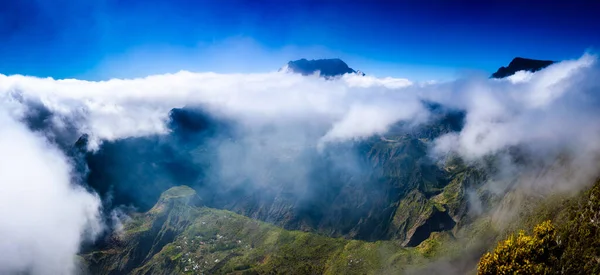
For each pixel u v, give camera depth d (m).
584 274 73.94
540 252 70.00
